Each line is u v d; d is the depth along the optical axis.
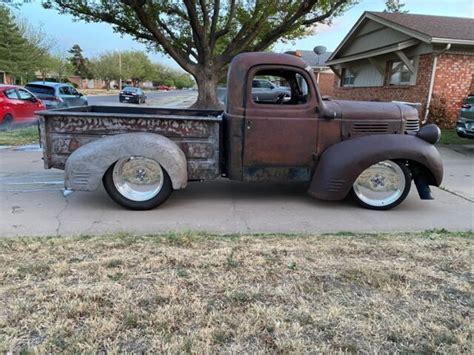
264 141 4.67
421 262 3.16
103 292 2.58
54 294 2.54
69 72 62.91
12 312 2.34
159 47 16.41
